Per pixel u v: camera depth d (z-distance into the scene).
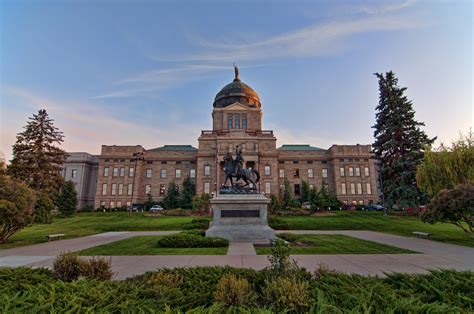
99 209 68.56
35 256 12.84
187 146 89.12
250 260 11.20
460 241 18.23
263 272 6.95
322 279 6.47
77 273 7.19
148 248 14.75
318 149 83.69
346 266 10.10
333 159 76.75
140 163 76.00
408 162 37.78
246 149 70.19
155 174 76.50
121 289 5.70
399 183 38.72
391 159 40.72
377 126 43.59
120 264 10.53
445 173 26.48
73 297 4.83
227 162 20.02
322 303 4.50
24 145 45.03
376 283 5.97
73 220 41.72
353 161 76.44
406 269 9.64
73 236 22.61
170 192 66.88
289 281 5.47
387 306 4.52
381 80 43.59
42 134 47.03
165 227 30.84
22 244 17.28
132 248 14.85
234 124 80.19
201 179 70.75
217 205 18.19
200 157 72.06
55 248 15.35
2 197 17.62
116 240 19.41
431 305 4.40
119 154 76.06
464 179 25.06
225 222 17.94
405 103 41.06
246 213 18.08
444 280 6.18
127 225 32.94
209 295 5.73
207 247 14.96
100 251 13.87
